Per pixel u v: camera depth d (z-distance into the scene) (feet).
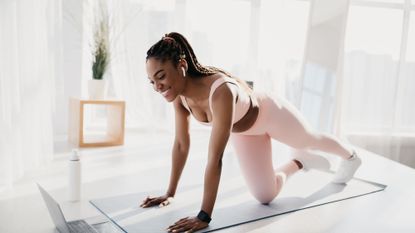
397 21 13.37
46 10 8.79
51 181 7.18
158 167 8.70
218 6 13.50
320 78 12.48
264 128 5.89
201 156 10.16
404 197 7.02
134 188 6.90
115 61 13.00
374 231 5.26
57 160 8.91
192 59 5.04
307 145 6.61
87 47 12.59
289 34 13.97
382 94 13.57
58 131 12.59
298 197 6.71
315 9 12.42
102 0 12.16
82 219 5.14
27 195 6.28
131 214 5.46
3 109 6.41
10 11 6.67
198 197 6.44
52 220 5.08
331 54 12.57
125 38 12.91
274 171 6.28
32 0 7.70
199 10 13.41
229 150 11.24
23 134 7.67
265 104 5.90
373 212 6.08
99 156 9.57
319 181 7.86
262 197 6.16
